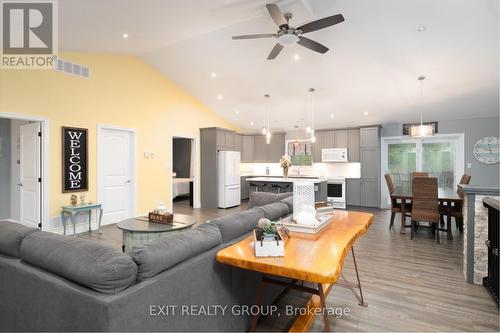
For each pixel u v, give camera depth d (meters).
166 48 5.25
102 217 5.25
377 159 7.43
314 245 1.73
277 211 2.71
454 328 2.06
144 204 6.02
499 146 6.49
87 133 4.98
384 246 4.07
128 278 1.27
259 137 9.48
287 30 3.11
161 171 6.43
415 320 2.17
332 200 7.66
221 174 7.53
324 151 8.29
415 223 5.08
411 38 4.11
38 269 1.48
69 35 3.87
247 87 6.40
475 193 2.81
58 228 4.58
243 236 2.13
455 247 4.02
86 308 1.20
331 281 1.29
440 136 7.07
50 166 4.48
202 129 7.66
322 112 7.33
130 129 5.72
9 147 5.23
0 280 1.62
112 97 5.41
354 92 6.02
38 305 1.41
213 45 4.96
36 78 4.32
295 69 5.40
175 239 1.60
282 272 1.41
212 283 1.70
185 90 7.11
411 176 7.11
